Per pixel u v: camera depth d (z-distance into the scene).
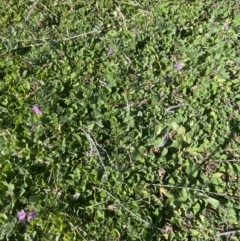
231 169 0.45
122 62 0.53
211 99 0.50
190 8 0.58
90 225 0.42
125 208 0.42
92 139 0.46
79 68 0.52
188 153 0.47
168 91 0.50
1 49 0.54
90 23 0.57
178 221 0.43
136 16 0.58
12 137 0.47
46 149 0.46
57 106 0.49
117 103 0.49
